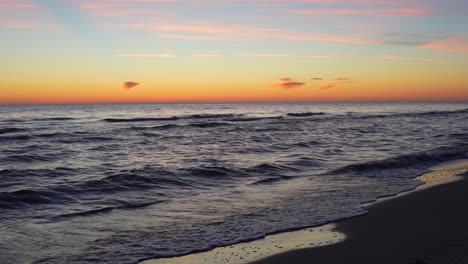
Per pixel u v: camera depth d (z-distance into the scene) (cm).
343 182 1355
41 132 3152
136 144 2481
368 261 659
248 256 694
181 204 1064
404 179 1401
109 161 1831
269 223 884
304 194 1175
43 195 1134
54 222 897
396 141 2686
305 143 2497
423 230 821
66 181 1348
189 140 2711
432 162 1795
